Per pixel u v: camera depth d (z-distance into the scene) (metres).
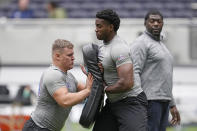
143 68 20.78
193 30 39.88
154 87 20.69
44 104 18.16
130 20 39.91
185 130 34.19
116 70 18.44
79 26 40.38
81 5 51.91
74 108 33.69
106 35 18.48
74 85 18.75
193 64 39.41
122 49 18.20
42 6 51.59
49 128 18.23
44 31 40.56
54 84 17.80
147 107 20.69
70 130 30.47
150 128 20.67
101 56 18.56
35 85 37.72
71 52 18.19
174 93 37.31
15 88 37.62
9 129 32.12
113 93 18.47
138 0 52.38
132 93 18.81
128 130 18.53
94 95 18.47
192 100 36.38
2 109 34.28
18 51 40.56
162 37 21.45
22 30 40.72
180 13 51.38
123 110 18.70
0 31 40.78
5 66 40.28
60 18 44.56
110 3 52.09
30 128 18.20
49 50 40.50
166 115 21.27
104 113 19.23
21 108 34.19
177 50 39.69
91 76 18.47
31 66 40.31
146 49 20.61
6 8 52.69
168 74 20.86
